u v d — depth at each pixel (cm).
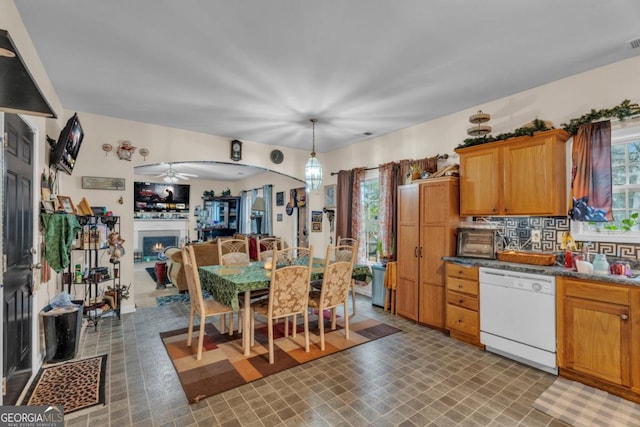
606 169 261
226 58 255
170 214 966
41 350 265
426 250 363
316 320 387
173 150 449
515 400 214
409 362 270
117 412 199
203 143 475
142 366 260
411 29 215
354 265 358
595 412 201
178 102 350
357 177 516
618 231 270
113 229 397
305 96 331
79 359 272
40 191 266
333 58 254
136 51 245
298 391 224
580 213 273
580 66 269
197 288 273
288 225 752
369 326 362
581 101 280
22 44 206
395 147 463
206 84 303
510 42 231
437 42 231
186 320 379
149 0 186
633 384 209
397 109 370
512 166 299
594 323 226
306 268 284
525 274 263
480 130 320
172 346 301
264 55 250
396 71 276
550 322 247
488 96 331
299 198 711
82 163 387
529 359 259
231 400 213
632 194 265
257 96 331
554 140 274
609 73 265
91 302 356
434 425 188
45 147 292
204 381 237
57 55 251
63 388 225
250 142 526
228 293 267
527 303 261
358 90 315
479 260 310
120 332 337
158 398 215
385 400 214
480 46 237
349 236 527
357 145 534
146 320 379
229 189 1053
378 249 466
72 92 325
